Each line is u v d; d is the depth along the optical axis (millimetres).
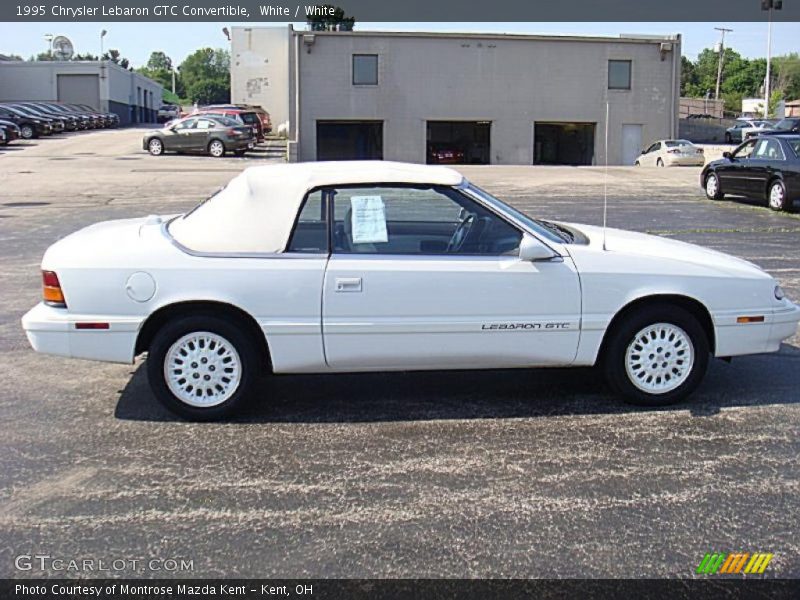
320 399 5508
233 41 52031
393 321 4969
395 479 4258
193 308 5004
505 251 5117
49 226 13820
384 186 5109
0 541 3650
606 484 4199
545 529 3744
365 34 39438
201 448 4672
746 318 5293
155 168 27094
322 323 4949
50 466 4430
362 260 4977
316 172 5160
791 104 78562
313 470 4371
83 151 34406
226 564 3467
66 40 69750
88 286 4914
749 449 4648
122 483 4223
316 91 39844
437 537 3672
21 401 5473
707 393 5605
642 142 42062
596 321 5125
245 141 33875
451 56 40156
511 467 4406
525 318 5059
